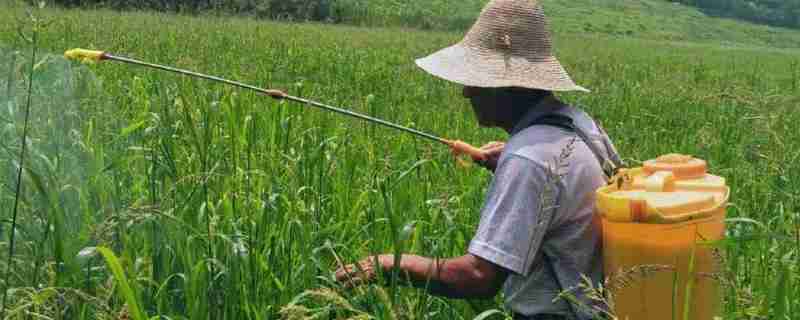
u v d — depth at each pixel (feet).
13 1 63.72
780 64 125.49
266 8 139.64
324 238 13.69
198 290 11.35
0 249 10.13
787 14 375.45
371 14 171.63
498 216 10.43
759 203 17.44
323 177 16.02
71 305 10.53
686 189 10.14
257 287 11.97
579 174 10.57
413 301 10.96
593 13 302.04
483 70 11.05
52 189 10.48
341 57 57.62
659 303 9.63
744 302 10.46
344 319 10.32
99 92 14.28
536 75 10.98
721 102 38.01
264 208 12.91
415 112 31.24
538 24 11.30
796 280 12.44
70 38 50.14
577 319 10.69
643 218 9.48
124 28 65.87
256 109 24.23
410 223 10.83
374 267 11.13
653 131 29.68
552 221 10.61
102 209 11.34
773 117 18.81
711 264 9.94
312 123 23.02
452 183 18.12
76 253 10.36
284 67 43.47
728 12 376.27
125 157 13.52
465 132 27.40
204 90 28.55
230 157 18.12
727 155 23.68
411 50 82.28
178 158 16.81
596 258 10.75
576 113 11.28
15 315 9.61
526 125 11.16
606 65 78.64
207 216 12.15
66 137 11.25
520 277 10.98
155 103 24.47
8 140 10.61
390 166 17.07
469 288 10.64
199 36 63.57
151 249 11.99
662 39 274.77
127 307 9.92
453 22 189.88
